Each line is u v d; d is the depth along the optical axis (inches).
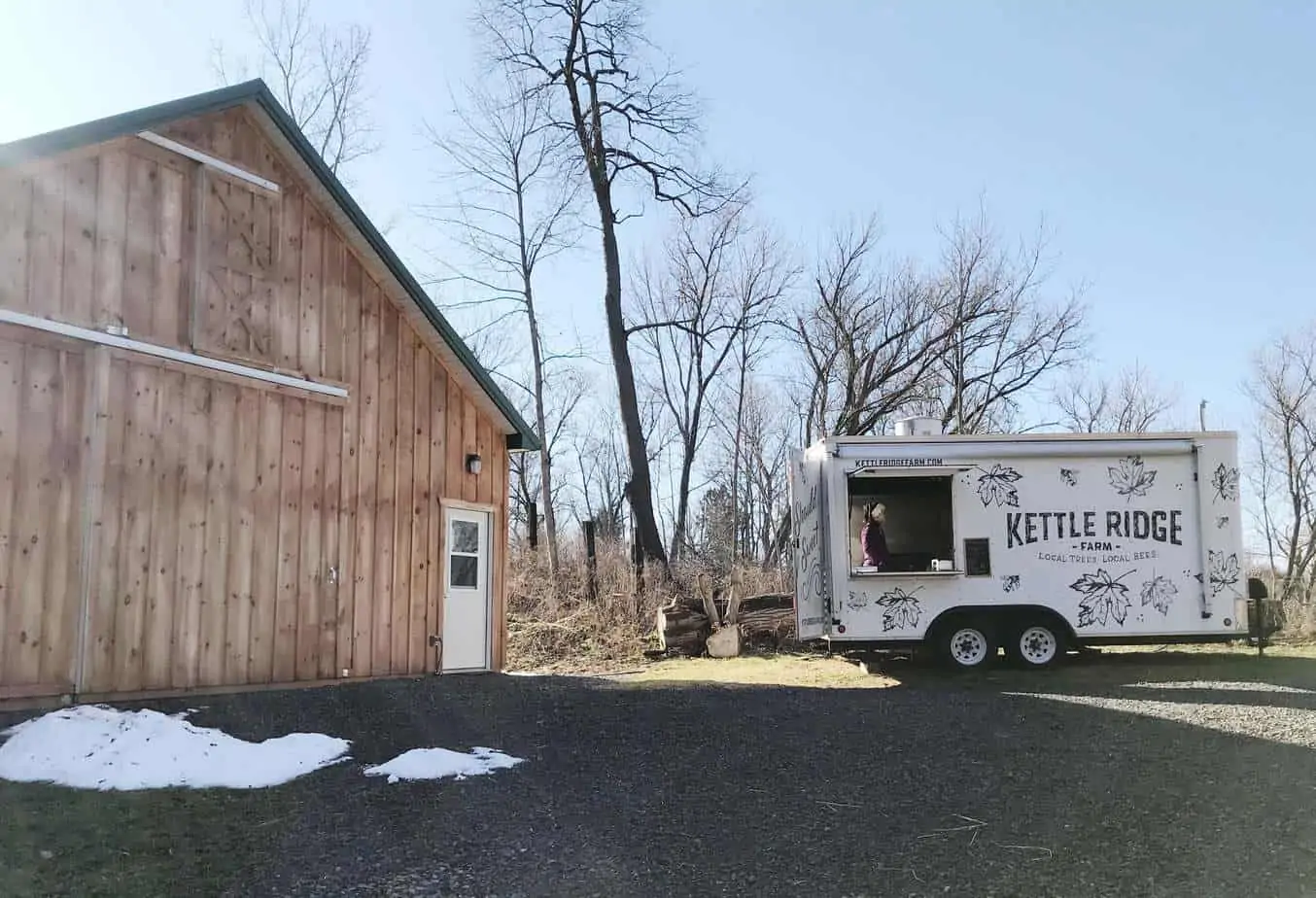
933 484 524.1
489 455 537.6
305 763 266.2
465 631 511.8
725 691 424.8
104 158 355.3
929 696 403.2
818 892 172.7
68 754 260.5
